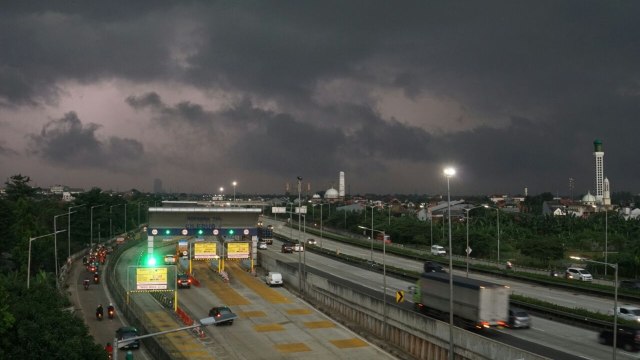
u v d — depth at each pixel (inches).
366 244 5999.0
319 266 4682.6
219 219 4274.1
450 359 1902.1
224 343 2450.8
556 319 2529.5
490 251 5009.8
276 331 2664.9
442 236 5787.4
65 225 6117.1
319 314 3024.1
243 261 4852.4
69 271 4414.4
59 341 1721.2
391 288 3518.7
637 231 5935.0
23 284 2541.8
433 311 2578.7
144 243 6476.4
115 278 3850.9
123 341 1460.4
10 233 4564.5
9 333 1690.5
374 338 2527.1
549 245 4453.7
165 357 1934.1
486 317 2209.6
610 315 2407.7
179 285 3722.9
